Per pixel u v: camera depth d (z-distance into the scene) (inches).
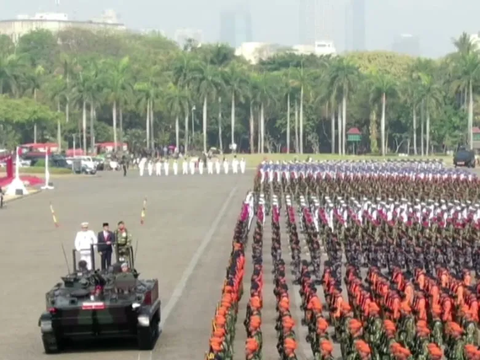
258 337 768.9
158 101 5438.0
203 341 964.6
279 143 6063.0
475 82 5024.6
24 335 1007.0
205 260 1531.7
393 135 5748.0
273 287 1258.6
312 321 876.6
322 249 1519.4
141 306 919.7
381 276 1027.3
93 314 902.4
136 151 5339.6
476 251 1322.6
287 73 5669.3
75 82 5167.3
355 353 743.1
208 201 2623.0
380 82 5211.6
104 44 7815.0
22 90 5423.2
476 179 2664.9
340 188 2405.3
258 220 1825.8
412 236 1471.5
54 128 5561.0
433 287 964.0
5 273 1427.2
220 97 5408.5
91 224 2068.2
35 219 2204.7
